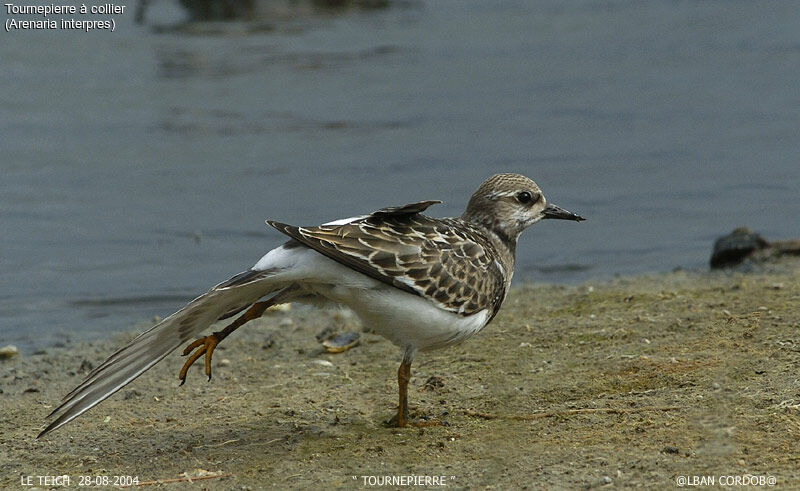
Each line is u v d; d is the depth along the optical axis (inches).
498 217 397.1
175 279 573.3
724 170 730.2
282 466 324.8
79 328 504.1
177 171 731.4
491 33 1059.9
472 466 315.3
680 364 390.9
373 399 390.3
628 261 590.9
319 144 778.2
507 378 398.9
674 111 844.6
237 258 601.9
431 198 673.6
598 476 297.4
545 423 346.9
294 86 901.2
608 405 357.4
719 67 945.5
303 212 656.4
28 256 601.0
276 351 457.7
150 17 1075.3
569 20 1103.0
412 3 1167.0
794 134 789.9
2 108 837.8
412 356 356.5
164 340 336.5
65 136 790.5
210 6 1083.3
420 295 339.9
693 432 324.2
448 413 370.3
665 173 729.6
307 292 361.1
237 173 726.5
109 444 351.9
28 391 417.4
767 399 342.0
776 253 565.3
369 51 997.2
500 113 844.6
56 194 692.7
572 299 510.6
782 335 408.5
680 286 525.7
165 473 324.2
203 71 935.7
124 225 647.8
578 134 797.9
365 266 327.9
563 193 696.4
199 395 401.7
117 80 908.6
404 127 812.0
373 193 684.7
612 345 426.3
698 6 1144.2
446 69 948.6
